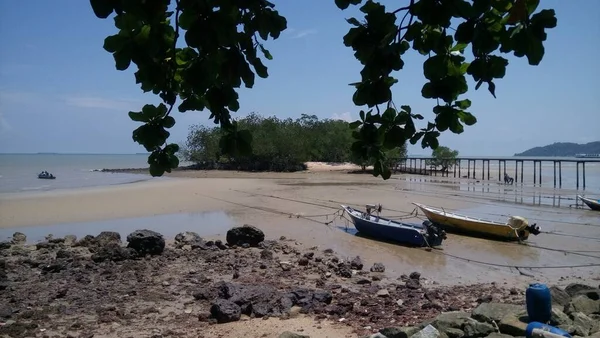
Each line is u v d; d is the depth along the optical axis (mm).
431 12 2197
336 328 9047
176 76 2643
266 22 2291
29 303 10578
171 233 19984
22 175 65125
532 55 2152
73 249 16141
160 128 2648
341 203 29781
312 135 77750
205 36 2143
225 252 15742
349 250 16984
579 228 21938
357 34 2406
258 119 71188
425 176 59906
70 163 127562
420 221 23594
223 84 2535
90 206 28203
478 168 103062
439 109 2699
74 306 10438
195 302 10680
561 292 9133
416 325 8406
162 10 2096
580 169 92500
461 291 12047
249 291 10391
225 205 28734
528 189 42062
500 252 17016
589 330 7109
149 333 8867
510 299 11234
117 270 13336
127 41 2309
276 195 34406
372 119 2828
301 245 17594
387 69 2416
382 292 11234
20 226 21844
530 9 2117
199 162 74188
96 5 2010
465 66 2633
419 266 14875
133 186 41969
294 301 10336
